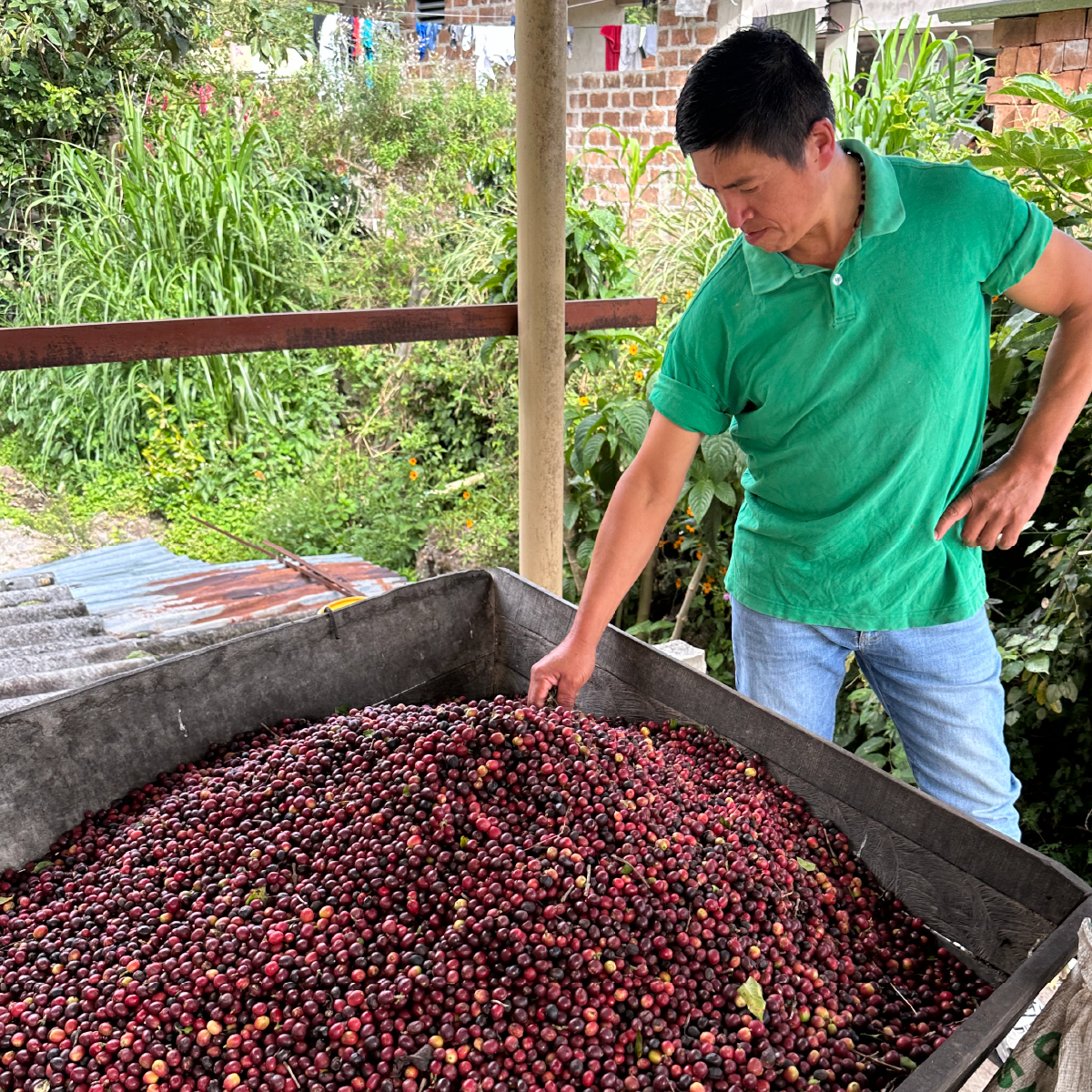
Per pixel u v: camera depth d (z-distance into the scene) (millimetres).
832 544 1852
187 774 1837
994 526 1803
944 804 1519
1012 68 4398
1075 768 2781
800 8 5254
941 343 1656
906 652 1918
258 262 6219
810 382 1729
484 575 2246
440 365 6012
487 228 6160
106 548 4156
